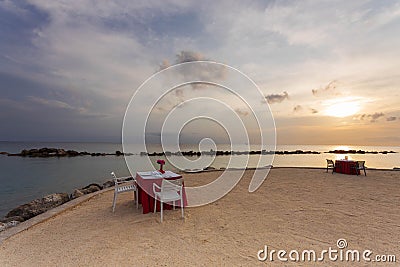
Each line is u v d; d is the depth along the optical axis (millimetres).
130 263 2340
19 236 3107
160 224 3533
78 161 21500
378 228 3223
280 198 5043
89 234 3154
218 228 3336
